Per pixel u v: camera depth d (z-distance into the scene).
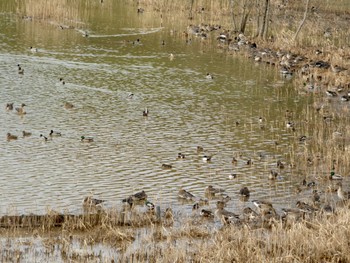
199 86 56.09
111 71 59.12
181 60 65.00
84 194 32.62
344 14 90.06
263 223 29.94
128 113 47.41
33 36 70.19
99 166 36.72
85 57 63.41
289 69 62.84
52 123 44.09
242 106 50.97
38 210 30.41
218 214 30.12
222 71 61.62
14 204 31.02
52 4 81.06
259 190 34.34
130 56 65.19
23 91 51.06
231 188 34.50
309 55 67.00
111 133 42.75
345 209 30.23
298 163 38.72
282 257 25.22
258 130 45.06
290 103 52.41
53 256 25.83
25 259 25.44
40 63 59.94
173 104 50.38
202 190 34.03
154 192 33.38
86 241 27.34
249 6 87.50
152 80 57.09
